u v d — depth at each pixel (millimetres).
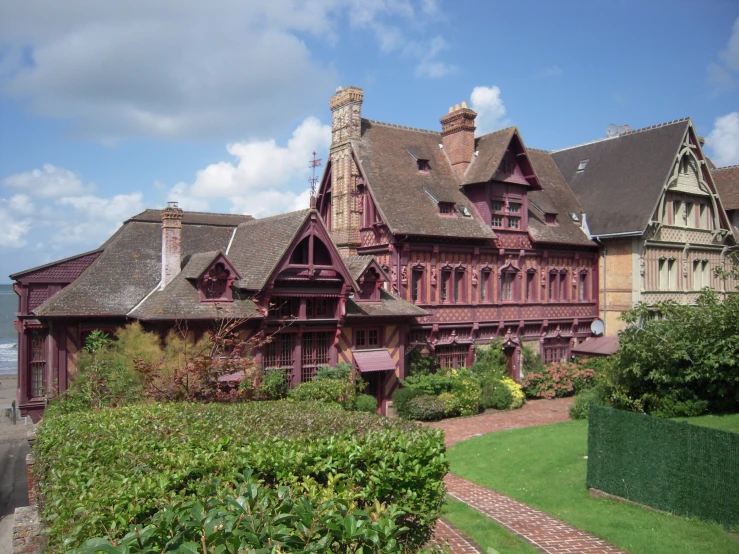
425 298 28469
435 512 9203
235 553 4867
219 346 18891
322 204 33656
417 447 9055
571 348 34469
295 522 5566
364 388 25719
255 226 26953
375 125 31734
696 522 12258
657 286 34938
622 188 35469
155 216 29078
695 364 17938
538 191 35438
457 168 31922
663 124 36000
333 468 8398
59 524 6414
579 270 34781
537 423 24672
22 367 23688
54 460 8812
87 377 17469
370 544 5809
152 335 19734
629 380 19531
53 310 21500
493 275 30984
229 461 8039
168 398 16219
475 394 26891
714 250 38500
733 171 41781
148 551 4871
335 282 24031
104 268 23859
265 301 22250
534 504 14367
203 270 21766
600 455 14602
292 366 23625
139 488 6707
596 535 12180
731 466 11852
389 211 27781
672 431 13000
